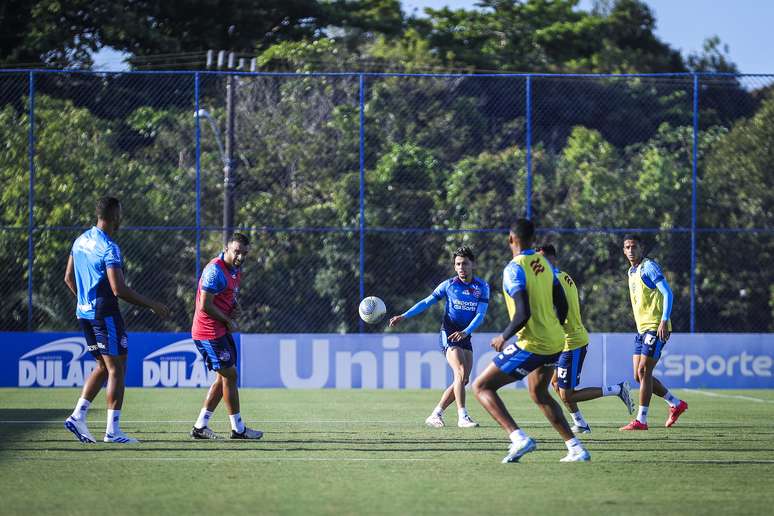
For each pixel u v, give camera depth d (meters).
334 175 50.28
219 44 69.62
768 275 48.50
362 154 37.56
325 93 51.66
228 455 18.08
